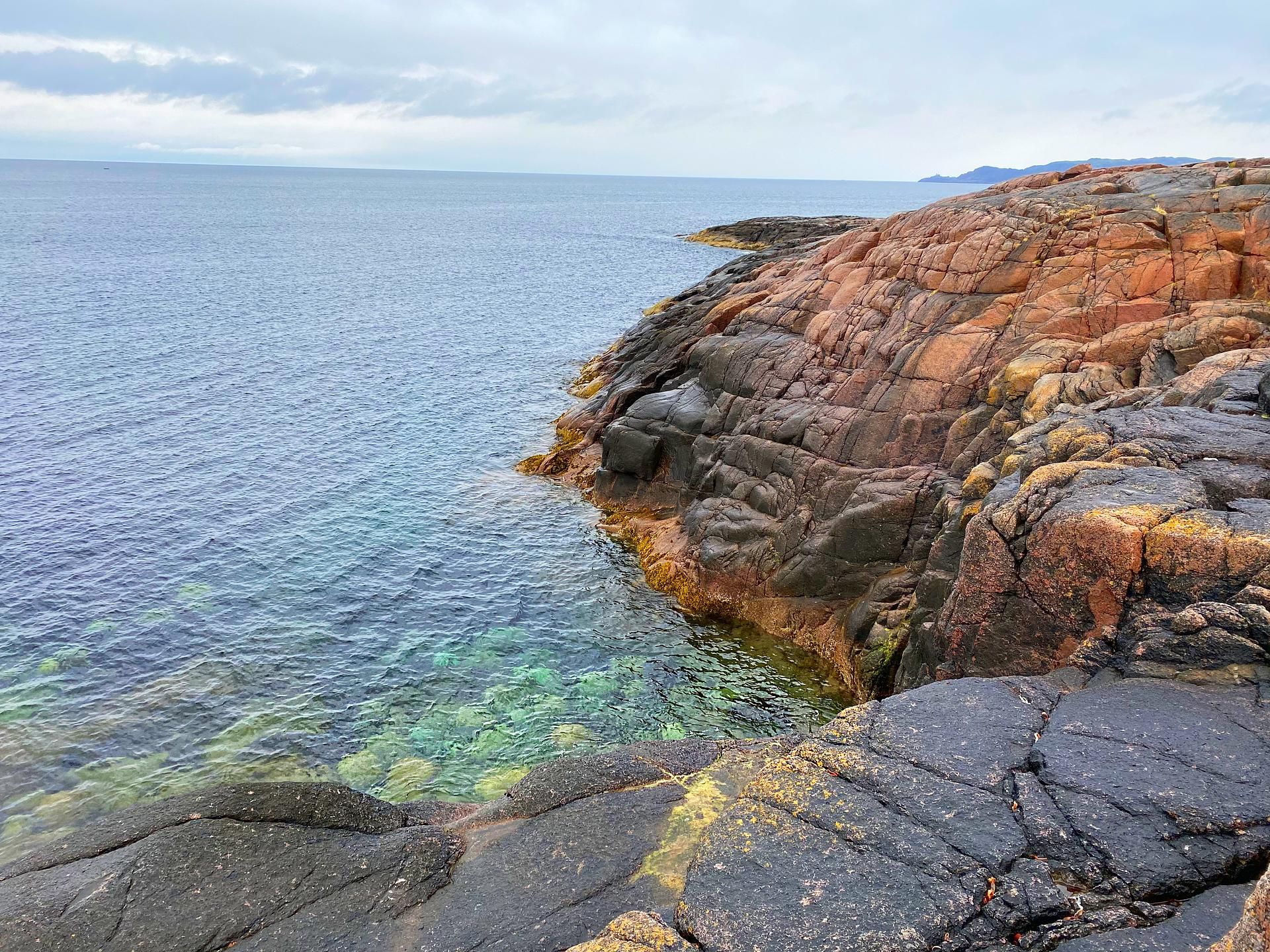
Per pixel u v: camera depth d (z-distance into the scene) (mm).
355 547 31484
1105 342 23891
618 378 44531
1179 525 11859
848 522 25141
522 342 67500
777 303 35344
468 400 50500
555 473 39062
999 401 24781
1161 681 10969
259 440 42375
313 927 9062
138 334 64375
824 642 25203
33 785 19250
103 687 22891
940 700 11234
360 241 146875
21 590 27562
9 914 9094
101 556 30047
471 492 36938
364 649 25047
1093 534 12281
